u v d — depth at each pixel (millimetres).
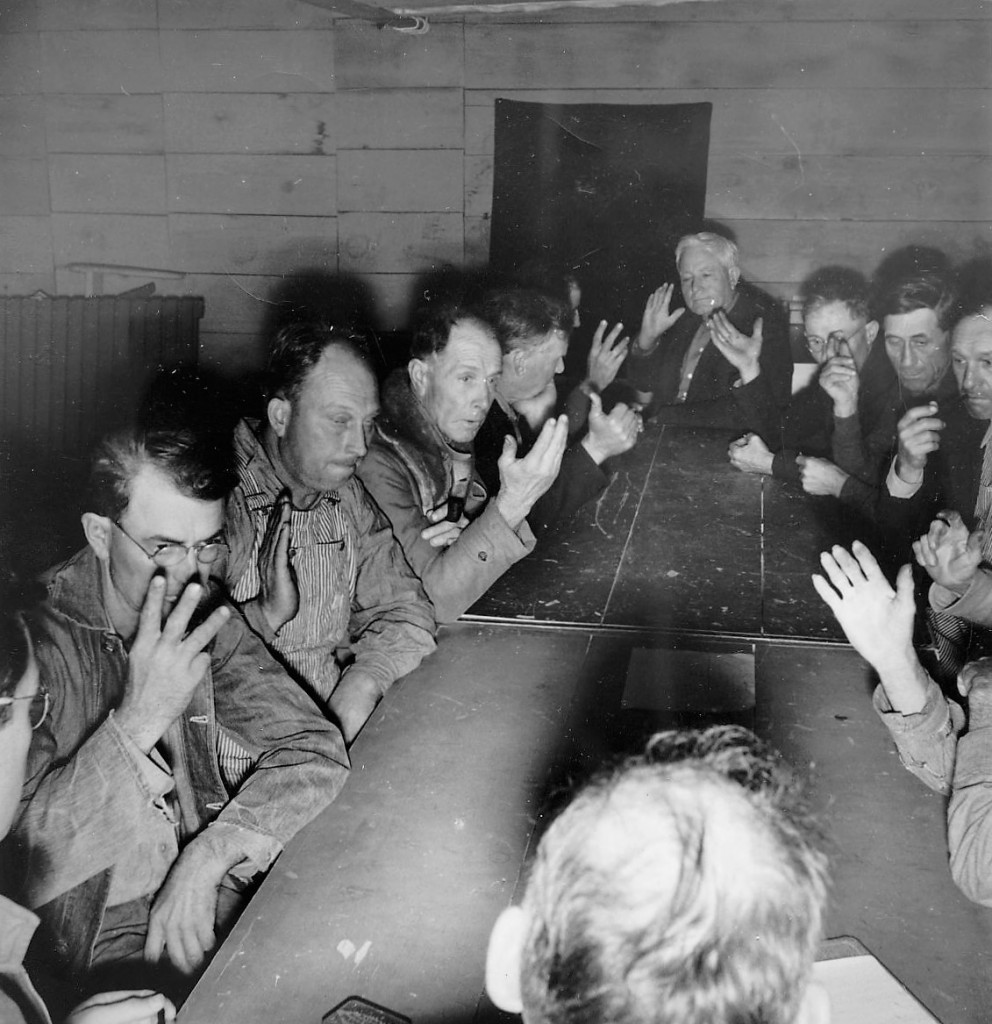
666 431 2561
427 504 1765
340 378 1356
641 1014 506
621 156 2939
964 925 872
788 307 2910
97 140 3213
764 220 2902
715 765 619
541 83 2936
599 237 2955
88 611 1071
